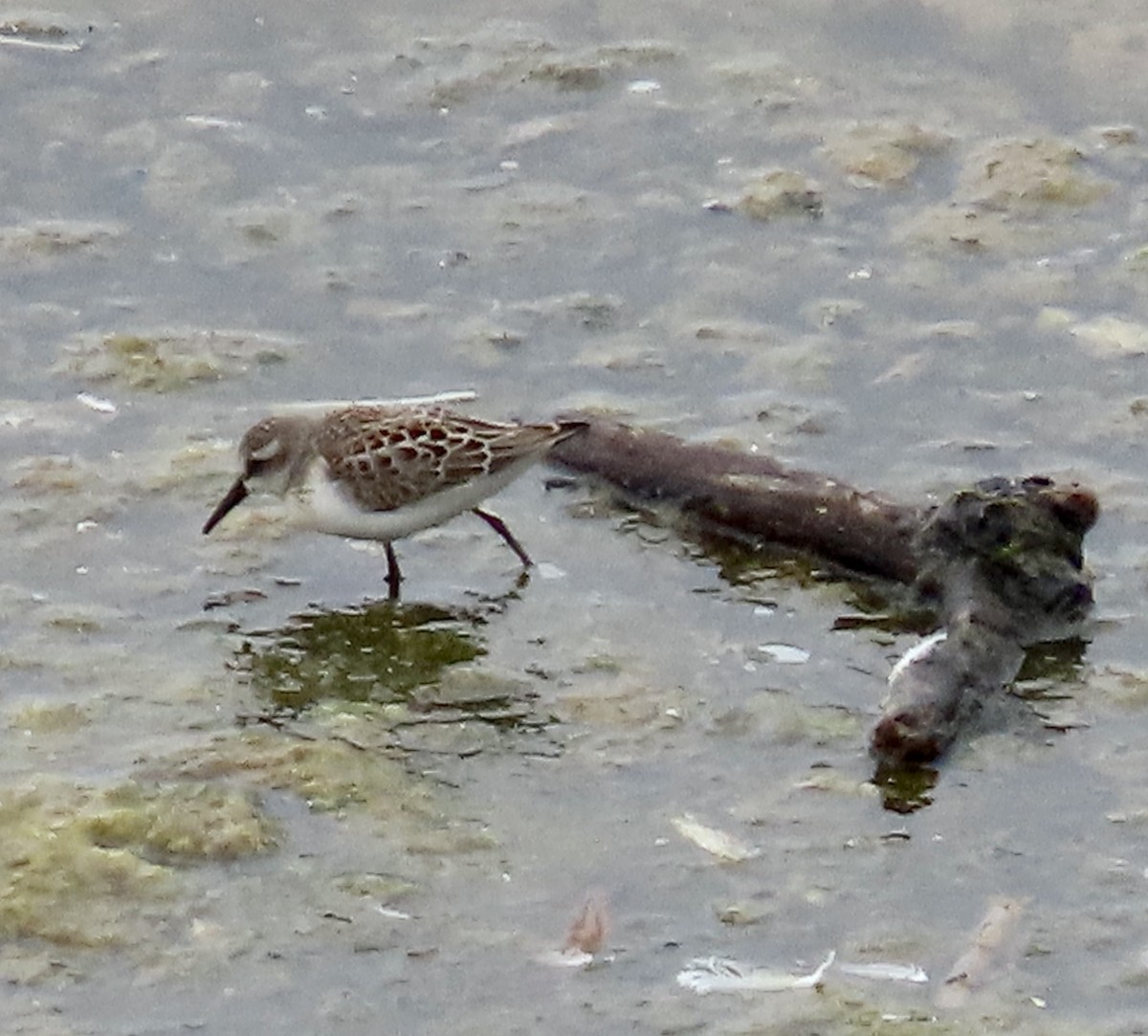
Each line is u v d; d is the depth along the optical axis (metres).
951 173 23.88
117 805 15.52
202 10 26.42
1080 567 17.66
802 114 24.80
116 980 14.09
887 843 15.48
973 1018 13.95
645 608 18.09
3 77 25.06
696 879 15.10
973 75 25.42
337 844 15.34
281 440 18.12
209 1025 13.75
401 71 25.38
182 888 14.86
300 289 22.03
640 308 21.92
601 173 23.92
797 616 17.95
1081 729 16.62
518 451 17.84
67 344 21.12
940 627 17.69
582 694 17.03
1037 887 15.08
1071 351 21.25
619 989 14.15
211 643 17.53
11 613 17.75
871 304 21.97
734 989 14.16
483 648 17.58
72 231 22.73
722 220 23.22
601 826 15.62
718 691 17.06
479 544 18.94
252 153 24.08
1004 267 22.47
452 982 14.16
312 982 14.12
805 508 18.52
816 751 16.42
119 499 19.16
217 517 18.38
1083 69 25.33
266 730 16.52
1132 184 23.62
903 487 19.31
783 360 21.17
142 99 24.84
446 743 16.44
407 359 21.08
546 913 14.77
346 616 17.92
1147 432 20.11
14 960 14.20
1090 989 14.20
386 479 17.69
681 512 19.09
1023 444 19.97
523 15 26.45
